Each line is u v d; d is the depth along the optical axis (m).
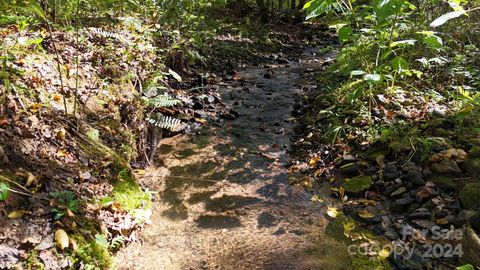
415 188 3.26
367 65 4.67
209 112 5.34
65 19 5.06
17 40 3.34
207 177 3.81
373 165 3.65
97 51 4.44
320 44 11.23
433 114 4.05
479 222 2.69
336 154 3.95
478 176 3.14
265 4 13.40
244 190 3.60
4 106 2.96
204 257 2.75
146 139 4.16
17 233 2.29
